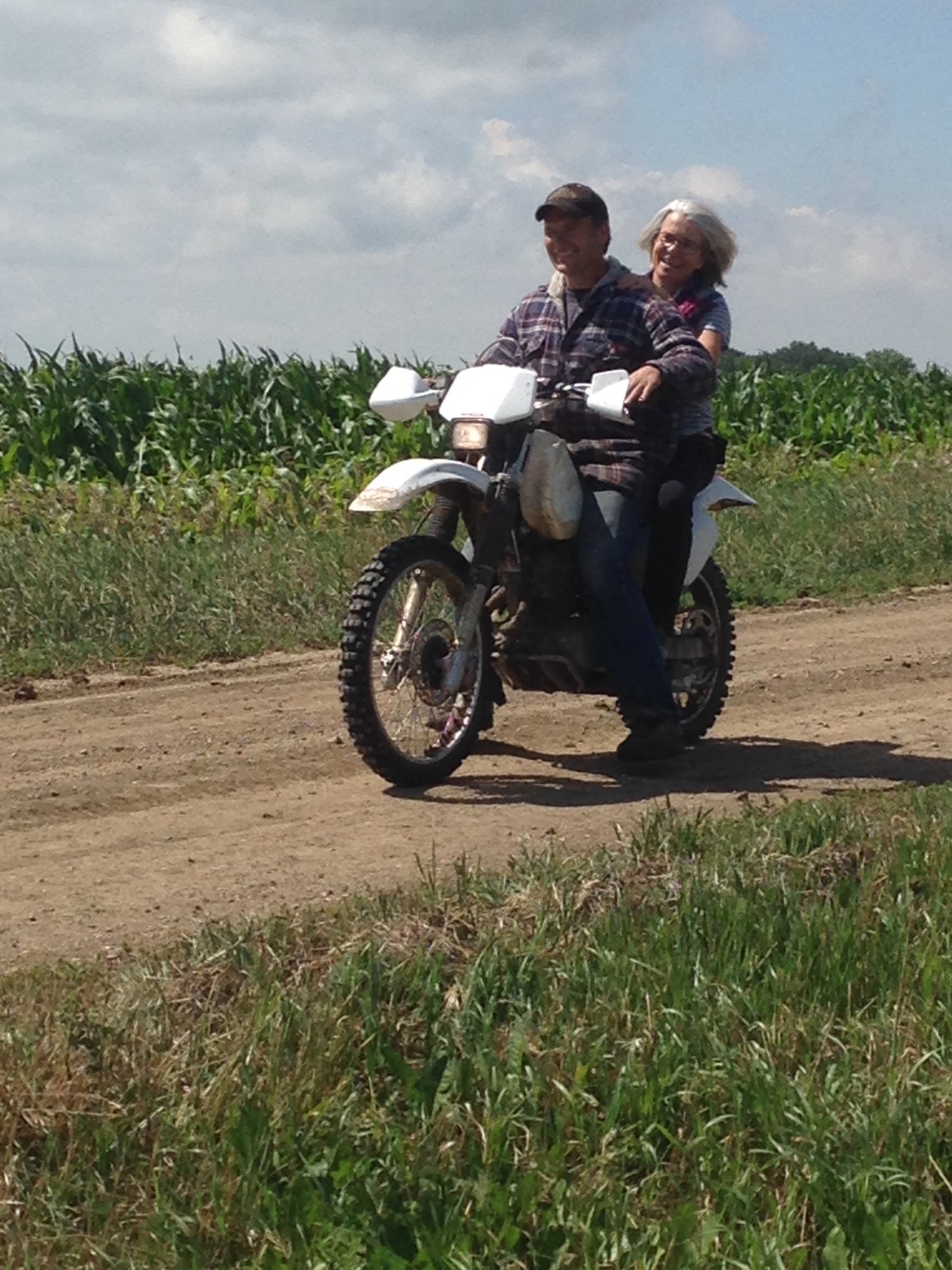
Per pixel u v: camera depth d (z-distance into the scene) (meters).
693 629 7.23
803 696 8.25
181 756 6.93
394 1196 2.99
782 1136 3.21
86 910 4.81
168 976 3.91
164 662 9.13
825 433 22.16
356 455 16.52
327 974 3.87
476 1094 3.38
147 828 5.79
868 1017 3.79
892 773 6.65
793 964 3.96
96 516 12.52
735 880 4.54
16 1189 3.04
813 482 17.19
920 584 11.78
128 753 6.98
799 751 7.08
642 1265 2.79
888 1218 2.98
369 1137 3.22
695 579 6.91
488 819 5.89
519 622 6.45
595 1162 3.15
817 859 4.85
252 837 5.64
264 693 8.31
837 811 5.31
